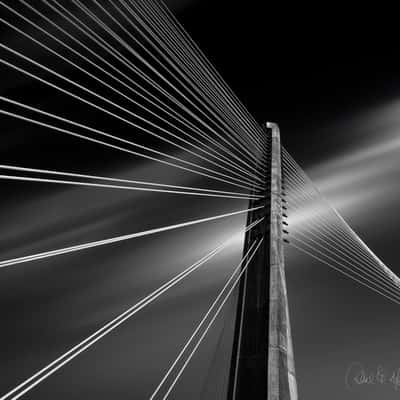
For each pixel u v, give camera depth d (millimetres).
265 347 7691
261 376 7297
